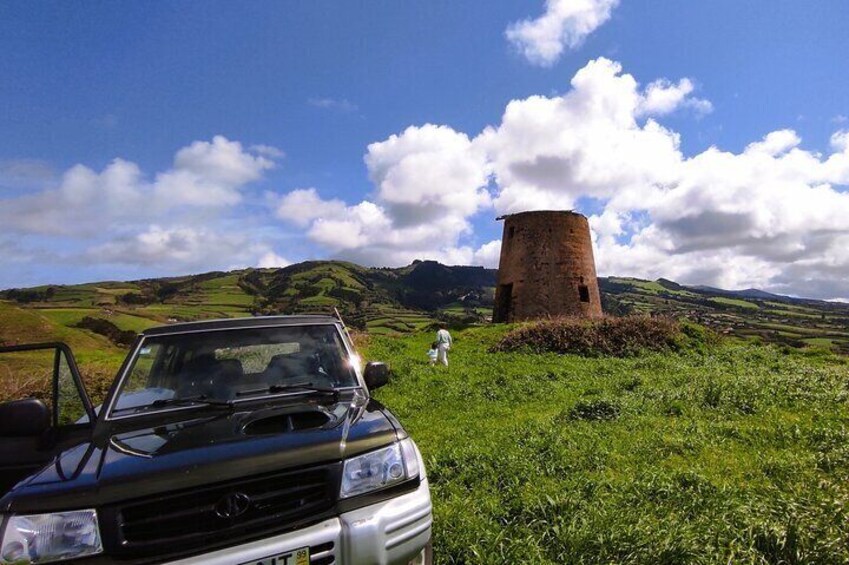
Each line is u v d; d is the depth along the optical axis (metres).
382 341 24.84
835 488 4.58
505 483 5.43
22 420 3.29
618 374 13.52
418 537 3.01
